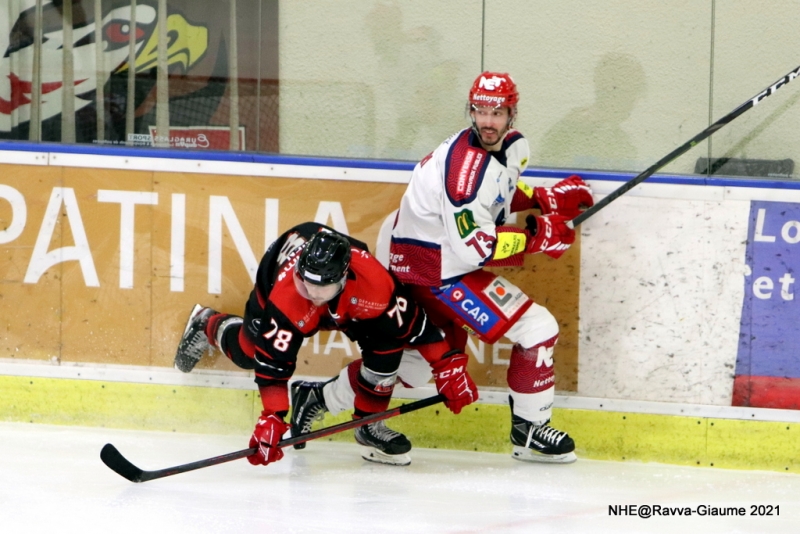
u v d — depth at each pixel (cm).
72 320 1438
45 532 1009
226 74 1445
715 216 1321
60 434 1409
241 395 1423
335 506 1120
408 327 1194
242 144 1453
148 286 1422
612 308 1352
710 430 1346
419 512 1104
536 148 1423
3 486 1163
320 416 1368
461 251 1197
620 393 1361
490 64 1415
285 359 1170
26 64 1455
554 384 1363
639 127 1398
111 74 1453
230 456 1188
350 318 1184
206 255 1409
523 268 1359
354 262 1148
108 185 1411
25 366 1445
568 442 1305
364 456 1324
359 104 1439
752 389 1336
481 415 1391
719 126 1233
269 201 1390
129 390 1437
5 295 1442
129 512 1076
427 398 1282
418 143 1437
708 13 1366
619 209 1336
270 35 1438
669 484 1259
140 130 1455
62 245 1426
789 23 1354
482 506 1134
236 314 1414
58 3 1443
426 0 1410
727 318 1332
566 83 1405
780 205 1312
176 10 1439
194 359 1402
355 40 1427
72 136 1461
